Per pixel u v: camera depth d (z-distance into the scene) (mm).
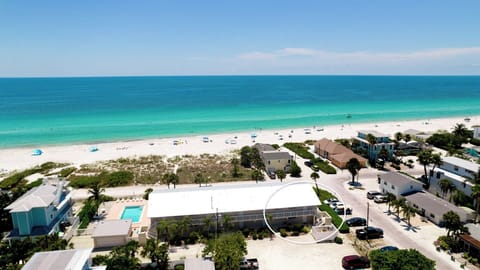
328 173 82938
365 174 82500
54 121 163375
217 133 136250
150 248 42344
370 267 42781
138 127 148625
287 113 191375
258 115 183750
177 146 113125
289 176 81312
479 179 59562
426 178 73438
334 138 123875
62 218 53438
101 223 51938
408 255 37125
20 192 60312
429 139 111812
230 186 59562
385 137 92375
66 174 83000
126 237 49094
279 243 49906
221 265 40031
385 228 54125
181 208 52156
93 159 97812
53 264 30812
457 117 177125
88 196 69500
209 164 91625
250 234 52031
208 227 50781
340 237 51312
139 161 94250
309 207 55156
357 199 66438
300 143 115375
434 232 52750
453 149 96875
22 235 47000
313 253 46938
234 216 52750
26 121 163250
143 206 63812
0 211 52719
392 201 58625
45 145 116688
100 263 40656
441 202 58250
